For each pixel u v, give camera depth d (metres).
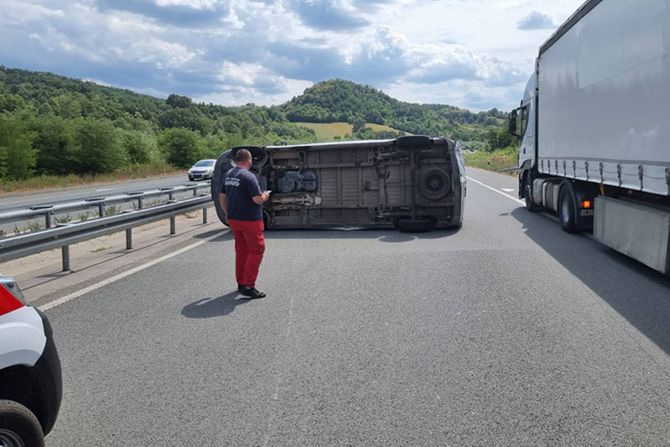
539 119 16.08
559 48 13.67
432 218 14.06
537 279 8.62
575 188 12.90
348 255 11.00
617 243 9.82
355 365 5.32
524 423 4.14
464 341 5.91
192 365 5.41
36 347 3.44
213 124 130.50
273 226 15.00
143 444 3.99
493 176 38.72
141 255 11.45
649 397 4.53
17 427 3.16
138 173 57.97
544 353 5.52
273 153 14.84
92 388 4.93
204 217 16.89
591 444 3.84
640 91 8.58
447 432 4.04
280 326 6.56
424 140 13.84
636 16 8.78
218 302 7.68
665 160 7.71
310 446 3.89
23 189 42.12
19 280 9.23
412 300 7.56
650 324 6.41
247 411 4.44
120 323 6.79
